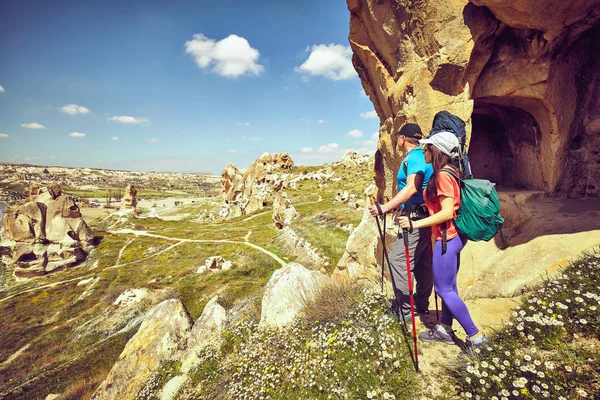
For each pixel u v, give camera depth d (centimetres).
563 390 203
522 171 548
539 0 346
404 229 301
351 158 9694
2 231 5106
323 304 507
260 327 634
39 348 2642
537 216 442
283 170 9550
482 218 260
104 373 2014
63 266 4797
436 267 288
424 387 270
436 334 325
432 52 459
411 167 312
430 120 464
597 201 456
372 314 400
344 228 3669
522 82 443
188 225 7456
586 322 238
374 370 314
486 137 614
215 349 694
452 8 431
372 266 718
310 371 369
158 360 860
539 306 293
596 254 314
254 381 450
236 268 3650
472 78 462
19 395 1855
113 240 5794
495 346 261
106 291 3688
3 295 4028
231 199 10062
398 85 534
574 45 429
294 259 3525
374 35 604
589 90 470
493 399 205
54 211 5153
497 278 415
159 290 3353
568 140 481
